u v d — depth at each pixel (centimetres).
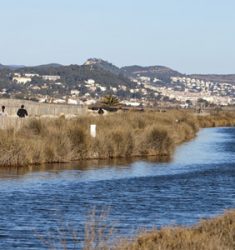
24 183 4612
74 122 6950
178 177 5362
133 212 3525
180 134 10106
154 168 5969
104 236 2450
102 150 6462
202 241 2142
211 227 2441
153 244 2130
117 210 3594
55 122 6619
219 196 4275
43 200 3903
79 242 2630
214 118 17188
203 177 5403
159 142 7194
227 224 2455
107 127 7250
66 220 3222
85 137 6341
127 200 4003
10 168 5381
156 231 2366
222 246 2086
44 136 6072
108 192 4356
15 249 2564
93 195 4184
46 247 2588
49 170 5391
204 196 4259
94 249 1998
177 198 4138
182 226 2683
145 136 7150
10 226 3045
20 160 5506
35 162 5666
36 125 6244
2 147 5456
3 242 2688
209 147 8912
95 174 5300
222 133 12775
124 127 7281
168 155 7275
